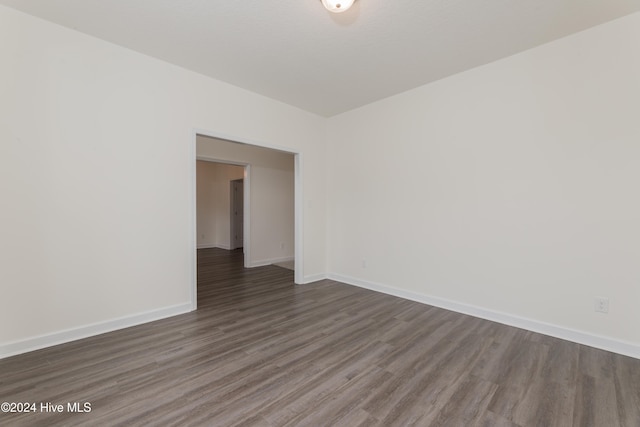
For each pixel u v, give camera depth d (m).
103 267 2.56
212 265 5.66
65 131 2.36
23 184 2.19
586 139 2.36
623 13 2.15
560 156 2.49
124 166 2.67
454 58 2.80
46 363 2.04
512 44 2.56
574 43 2.41
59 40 2.33
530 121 2.64
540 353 2.23
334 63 2.92
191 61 2.90
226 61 2.90
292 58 2.82
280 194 5.96
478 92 2.96
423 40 2.51
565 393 1.75
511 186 2.76
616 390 1.78
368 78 3.24
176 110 2.99
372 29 2.35
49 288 2.30
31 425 1.46
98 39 2.52
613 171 2.25
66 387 1.77
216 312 3.09
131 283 2.72
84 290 2.46
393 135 3.73
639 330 2.16
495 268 2.87
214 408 1.59
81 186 2.44
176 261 3.01
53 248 2.32
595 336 2.33
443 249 3.25
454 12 2.14
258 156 5.59
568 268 2.46
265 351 2.24
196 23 2.30
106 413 1.54
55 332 2.32
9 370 1.95
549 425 1.49
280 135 3.96
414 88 3.49
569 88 2.44
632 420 1.53
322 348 2.29
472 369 2.00
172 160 2.97
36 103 2.24
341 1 1.94
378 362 2.09
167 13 2.18
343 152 4.38
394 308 3.24
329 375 1.92
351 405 1.63
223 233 7.99
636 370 1.99
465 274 3.08
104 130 2.56
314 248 4.46
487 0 2.02
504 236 2.81
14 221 2.16
